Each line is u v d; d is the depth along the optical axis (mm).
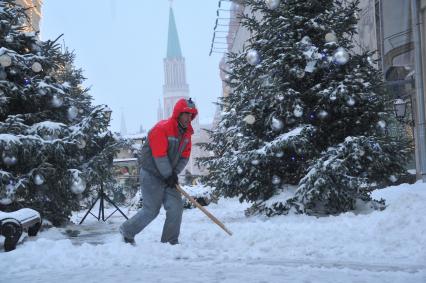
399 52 14406
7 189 8148
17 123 8367
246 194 9430
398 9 14148
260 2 9656
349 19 9492
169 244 5332
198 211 12500
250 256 4879
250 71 9469
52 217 9250
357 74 8891
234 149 10031
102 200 11039
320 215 8578
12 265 4656
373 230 5859
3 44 9227
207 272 4102
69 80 15258
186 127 5836
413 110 13734
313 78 9375
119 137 10383
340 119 9133
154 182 5703
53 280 3949
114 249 5094
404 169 9070
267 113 9406
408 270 4078
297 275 3922
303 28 9375
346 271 4051
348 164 8570
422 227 5391
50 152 8469
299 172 9281
